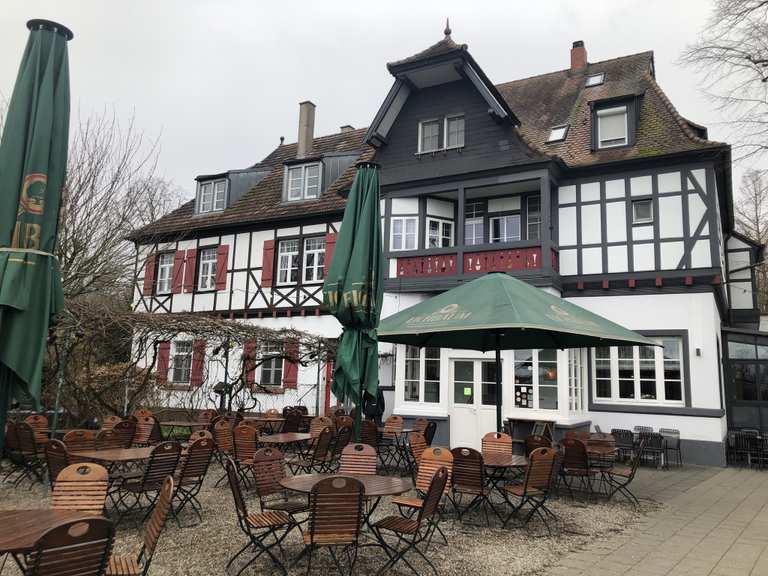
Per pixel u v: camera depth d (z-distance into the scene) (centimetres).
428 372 1372
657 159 1341
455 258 1409
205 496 758
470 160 1478
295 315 1833
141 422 989
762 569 523
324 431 821
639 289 1342
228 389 1388
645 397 1319
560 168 1421
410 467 958
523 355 1280
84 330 980
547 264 1304
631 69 1728
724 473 1116
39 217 471
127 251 1398
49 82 498
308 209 1867
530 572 502
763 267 2214
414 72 1524
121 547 535
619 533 642
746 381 1445
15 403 996
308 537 453
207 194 2170
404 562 495
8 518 374
